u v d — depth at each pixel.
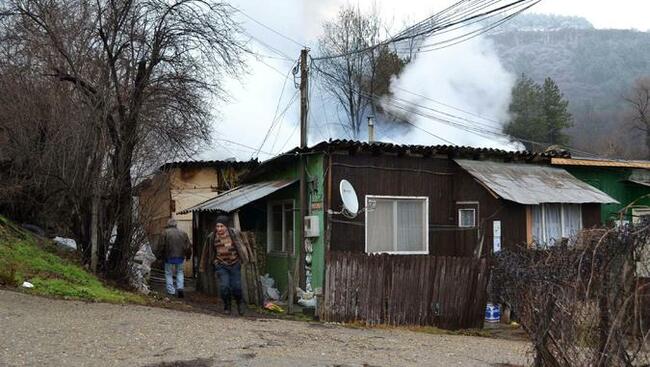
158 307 10.52
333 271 10.83
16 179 12.23
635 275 5.21
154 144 12.51
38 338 7.11
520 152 15.85
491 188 13.98
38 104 11.59
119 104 11.79
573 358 5.58
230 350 7.25
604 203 14.91
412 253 14.60
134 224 12.47
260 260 16.44
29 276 10.20
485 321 12.12
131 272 12.76
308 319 11.22
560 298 5.71
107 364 6.25
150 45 12.14
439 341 9.46
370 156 14.34
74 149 11.47
